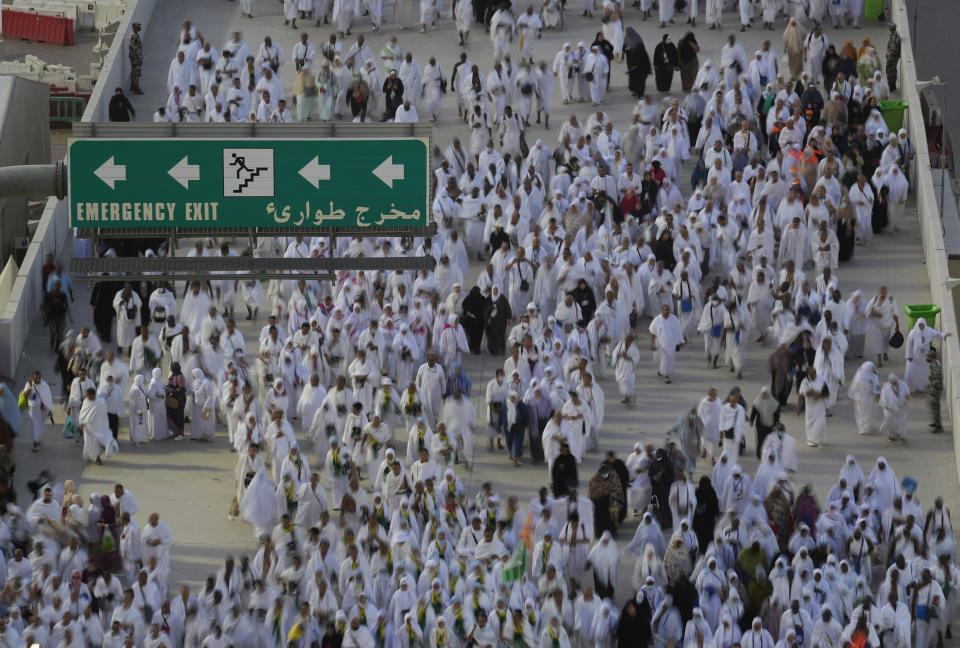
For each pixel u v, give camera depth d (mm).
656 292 82312
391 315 77625
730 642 58125
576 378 74000
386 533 64625
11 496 67688
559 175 92562
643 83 105250
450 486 65625
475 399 78188
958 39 144875
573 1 119000
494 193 89625
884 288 80250
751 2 112438
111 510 62594
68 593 59000
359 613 58750
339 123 38250
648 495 66750
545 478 72250
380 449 69438
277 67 105312
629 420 76375
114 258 37406
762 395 71062
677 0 116250
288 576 59688
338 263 37906
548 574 59688
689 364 81188
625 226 87062
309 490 66375
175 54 112875
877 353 80500
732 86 100438
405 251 81812
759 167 90812
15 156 96812
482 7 114000
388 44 104250
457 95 102938
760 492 67250
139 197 37969
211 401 74875
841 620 60125
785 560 60250
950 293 81125
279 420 68938
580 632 60125
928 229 88188
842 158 92312
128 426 77000
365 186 38312
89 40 144875
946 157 105438
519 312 83125
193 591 64562
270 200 38188
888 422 74375
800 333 76562
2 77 97938
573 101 105938
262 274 37812
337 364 77438
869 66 104250
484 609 58688
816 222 87188
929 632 61062
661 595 60312
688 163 99312
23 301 82812
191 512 70125
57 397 79625
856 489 67312
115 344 82625
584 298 80500
